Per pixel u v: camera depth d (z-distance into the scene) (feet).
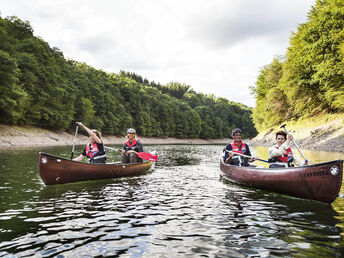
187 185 19.80
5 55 78.74
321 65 66.23
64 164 18.88
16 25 120.47
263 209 12.94
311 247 8.29
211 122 327.88
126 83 250.37
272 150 17.85
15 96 86.43
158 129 238.48
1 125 88.84
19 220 10.95
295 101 92.53
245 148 22.20
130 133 26.76
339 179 13.07
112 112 185.68
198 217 11.57
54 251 7.97
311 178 14.28
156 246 8.41
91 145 22.68
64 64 147.33
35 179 20.92
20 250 8.01
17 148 62.08
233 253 7.89
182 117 275.39
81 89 158.51
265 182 17.08
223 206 13.56
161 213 12.17
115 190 17.49
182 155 56.75
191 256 7.68
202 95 460.14
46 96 113.80
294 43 85.71
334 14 65.31
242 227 10.25
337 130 65.62
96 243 8.62
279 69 112.16
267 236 9.27
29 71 101.76
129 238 9.09
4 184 18.84
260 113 140.77
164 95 328.49
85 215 11.74
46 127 119.96
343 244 8.50
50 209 12.66
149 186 19.20
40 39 124.26
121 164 23.21
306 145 70.69
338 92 66.90
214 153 65.57
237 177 20.24
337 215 11.83
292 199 15.24
